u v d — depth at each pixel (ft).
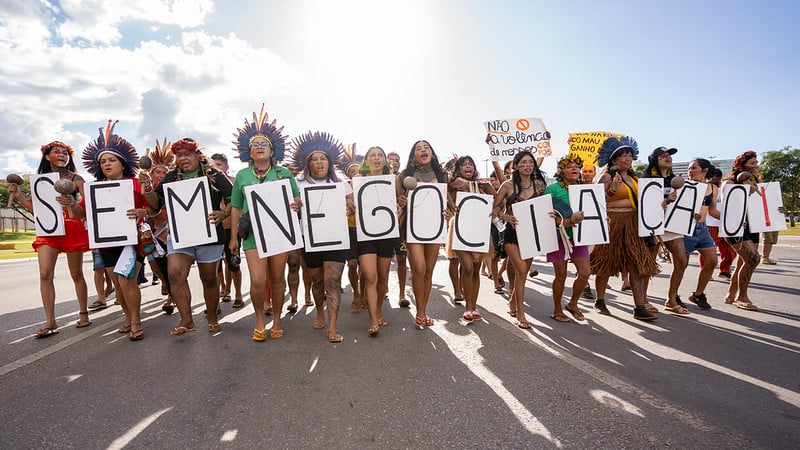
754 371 10.71
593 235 15.58
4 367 11.31
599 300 17.26
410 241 14.90
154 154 20.62
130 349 12.80
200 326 15.55
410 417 8.37
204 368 11.12
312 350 12.55
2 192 115.96
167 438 7.68
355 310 18.22
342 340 13.51
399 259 18.67
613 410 8.63
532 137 24.29
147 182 15.11
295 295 18.06
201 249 14.46
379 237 14.29
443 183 15.35
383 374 10.59
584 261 15.79
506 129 24.36
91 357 12.06
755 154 17.81
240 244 15.72
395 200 14.62
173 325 15.75
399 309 18.20
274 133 14.83
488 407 8.77
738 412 8.55
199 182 14.15
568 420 8.23
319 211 14.05
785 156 133.80
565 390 9.59
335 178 15.37
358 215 14.28
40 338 14.12
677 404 8.91
